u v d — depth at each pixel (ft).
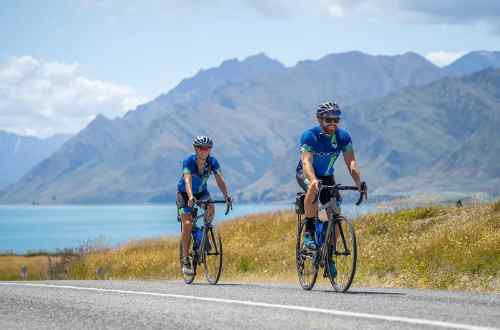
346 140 29.55
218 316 20.49
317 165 29.78
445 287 37.60
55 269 88.79
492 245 41.34
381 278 43.86
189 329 18.51
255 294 25.95
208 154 37.42
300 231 31.12
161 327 18.95
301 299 23.95
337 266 28.40
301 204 30.35
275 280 52.54
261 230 78.69
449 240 45.93
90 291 28.04
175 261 74.33
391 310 20.61
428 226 61.52
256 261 62.69
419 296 24.31
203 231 37.27
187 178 37.19
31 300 25.08
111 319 20.56
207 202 37.06
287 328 18.17
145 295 26.27
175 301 24.22
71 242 649.61
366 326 18.08
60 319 20.77
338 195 29.40
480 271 38.96
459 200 66.54
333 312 20.47
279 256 63.36
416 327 17.69
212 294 26.22
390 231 63.10
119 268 77.82
